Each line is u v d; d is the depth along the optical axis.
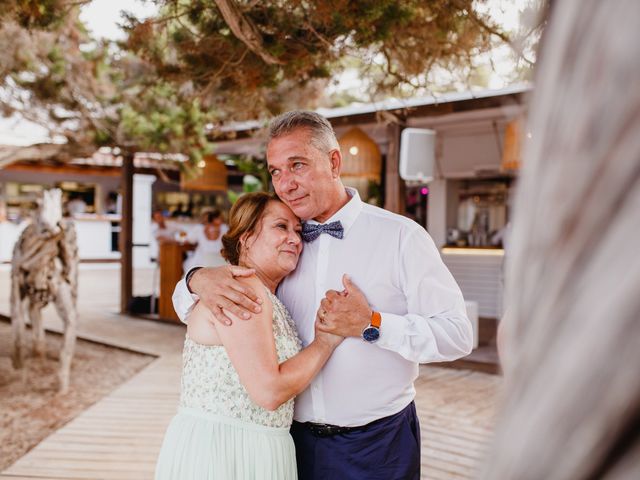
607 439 0.18
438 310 1.87
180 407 1.82
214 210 9.04
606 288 0.18
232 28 3.16
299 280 1.98
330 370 1.85
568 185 0.19
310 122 1.90
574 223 0.19
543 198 0.20
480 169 9.02
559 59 0.20
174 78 4.02
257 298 1.67
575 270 0.19
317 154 1.88
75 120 7.30
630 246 0.17
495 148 8.87
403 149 7.12
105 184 21.08
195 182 9.20
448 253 9.35
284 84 5.01
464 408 5.02
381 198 10.08
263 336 1.65
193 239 8.94
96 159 15.62
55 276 5.60
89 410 5.05
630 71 0.18
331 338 1.78
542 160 0.21
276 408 1.65
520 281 0.22
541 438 0.19
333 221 1.94
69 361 5.63
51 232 5.43
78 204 20.62
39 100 6.76
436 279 1.89
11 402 5.31
